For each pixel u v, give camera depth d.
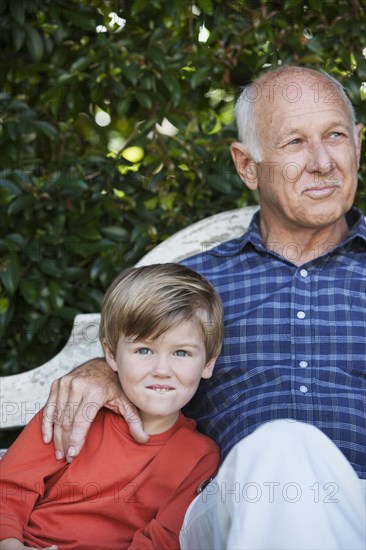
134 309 2.10
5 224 3.03
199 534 1.80
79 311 3.07
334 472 1.64
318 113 2.38
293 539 1.52
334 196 2.38
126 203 3.10
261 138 2.45
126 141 3.38
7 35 3.02
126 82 3.06
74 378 2.14
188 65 3.05
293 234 2.48
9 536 1.89
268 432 1.64
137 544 1.90
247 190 3.12
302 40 3.03
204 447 2.15
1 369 3.10
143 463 2.09
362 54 3.03
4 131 2.99
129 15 3.07
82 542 1.97
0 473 2.02
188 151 3.11
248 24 3.05
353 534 1.58
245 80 3.13
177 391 2.10
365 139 3.03
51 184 3.00
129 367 2.10
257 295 2.42
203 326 2.15
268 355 2.35
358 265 2.40
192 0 3.04
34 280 3.06
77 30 3.07
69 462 2.06
